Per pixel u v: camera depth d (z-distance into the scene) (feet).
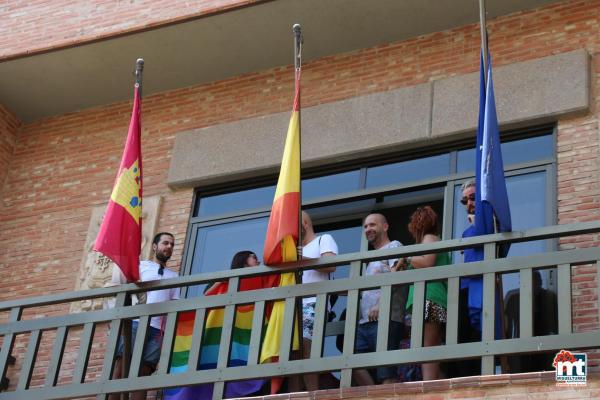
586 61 43.83
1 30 52.31
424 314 37.32
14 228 52.75
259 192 48.85
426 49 47.88
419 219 40.04
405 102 46.57
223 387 37.27
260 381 40.57
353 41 48.98
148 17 49.39
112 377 39.78
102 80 52.80
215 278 39.52
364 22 47.93
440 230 43.70
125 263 40.96
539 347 33.53
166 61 51.29
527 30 46.03
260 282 40.98
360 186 46.47
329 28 48.44
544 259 34.83
